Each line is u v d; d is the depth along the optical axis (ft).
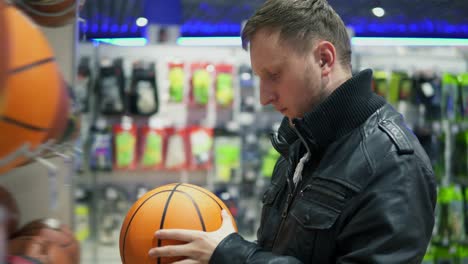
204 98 11.85
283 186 4.35
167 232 3.56
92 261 11.73
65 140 2.90
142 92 11.69
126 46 12.01
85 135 11.59
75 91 3.35
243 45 3.92
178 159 11.86
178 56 12.18
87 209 11.73
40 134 2.41
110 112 11.62
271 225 4.22
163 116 12.12
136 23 14.79
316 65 3.64
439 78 12.55
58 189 3.70
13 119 2.20
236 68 12.23
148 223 3.73
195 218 3.75
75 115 3.09
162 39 13.24
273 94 3.77
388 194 3.32
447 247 11.95
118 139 11.68
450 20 15.48
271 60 3.60
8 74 2.09
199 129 11.95
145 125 12.03
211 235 3.56
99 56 11.87
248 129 12.21
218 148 12.02
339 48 3.78
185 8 16.34
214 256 3.44
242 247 3.46
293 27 3.52
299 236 3.64
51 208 3.66
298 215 3.68
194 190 4.05
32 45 2.33
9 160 2.33
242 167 12.09
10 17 2.24
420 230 3.33
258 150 12.12
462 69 13.12
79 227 11.56
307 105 3.78
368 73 3.76
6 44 2.08
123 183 12.03
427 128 12.27
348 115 3.67
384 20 15.47
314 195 3.63
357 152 3.55
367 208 3.33
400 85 12.35
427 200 3.47
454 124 12.44
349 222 3.42
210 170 12.13
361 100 3.70
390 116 3.80
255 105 12.21
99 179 11.89
